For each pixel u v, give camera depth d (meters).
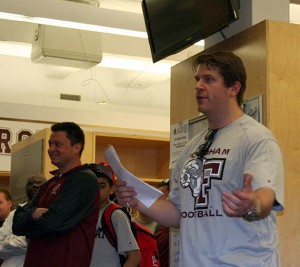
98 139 6.05
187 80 3.81
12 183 6.51
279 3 3.48
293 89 3.04
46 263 3.01
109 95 9.23
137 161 6.74
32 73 8.78
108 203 3.61
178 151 3.79
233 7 3.05
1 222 4.99
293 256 2.94
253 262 1.93
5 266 4.02
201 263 2.00
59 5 5.39
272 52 3.02
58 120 7.71
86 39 6.69
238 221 1.97
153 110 9.31
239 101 2.20
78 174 3.14
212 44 3.78
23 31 6.86
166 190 4.43
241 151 2.02
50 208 3.01
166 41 3.67
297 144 3.01
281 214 2.94
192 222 2.08
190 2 3.40
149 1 3.83
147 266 3.92
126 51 7.15
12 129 7.55
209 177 2.05
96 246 3.47
